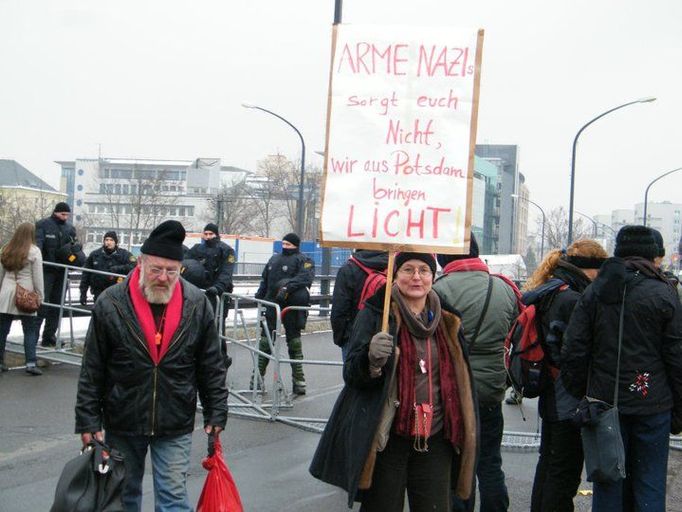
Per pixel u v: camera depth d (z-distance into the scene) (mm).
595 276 5777
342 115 4750
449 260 5797
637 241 5316
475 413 4566
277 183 99375
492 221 123312
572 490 5664
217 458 4930
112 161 144250
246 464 7832
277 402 9773
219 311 11117
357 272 7719
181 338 4863
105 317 4793
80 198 135750
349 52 4766
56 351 12617
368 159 4715
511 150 150500
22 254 11219
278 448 8484
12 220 62906
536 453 8633
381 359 4262
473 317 5523
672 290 5227
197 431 9172
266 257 59188
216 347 5055
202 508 4871
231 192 99750
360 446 4367
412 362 4480
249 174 149625
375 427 4355
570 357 5262
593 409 5117
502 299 5590
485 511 5711
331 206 4727
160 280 4781
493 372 5594
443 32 4711
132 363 4781
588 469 5160
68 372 12047
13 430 8859
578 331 5246
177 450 4914
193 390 4965
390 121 4711
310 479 7359
